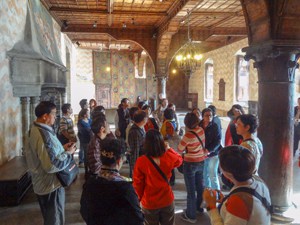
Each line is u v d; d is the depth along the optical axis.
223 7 8.70
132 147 4.16
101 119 3.41
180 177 5.95
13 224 3.88
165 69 11.92
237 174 1.59
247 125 3.01
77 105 17.58
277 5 3.55
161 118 7.42
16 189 4.44
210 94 18.11
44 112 2.82
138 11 9.16
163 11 9.19
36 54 5.69
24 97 5.79
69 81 13.95
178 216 4.15
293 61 3.70
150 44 11.77
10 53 5.09
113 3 8.39
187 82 20.44
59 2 8.27
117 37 11.56
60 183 2.87
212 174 4.38
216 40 14.79
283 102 3.77
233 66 14.00
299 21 3.61
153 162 2.72
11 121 5.34
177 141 5.25
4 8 4.92
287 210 3.88
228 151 1.65
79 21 10.47
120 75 19.19
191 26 11.49
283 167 3.81
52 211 2.89
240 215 1.52
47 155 2.68
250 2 3.87
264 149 3.87
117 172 2.04
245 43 12.72
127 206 1.92
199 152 3.87
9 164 5.02
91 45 17.03
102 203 1.89
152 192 2.73
